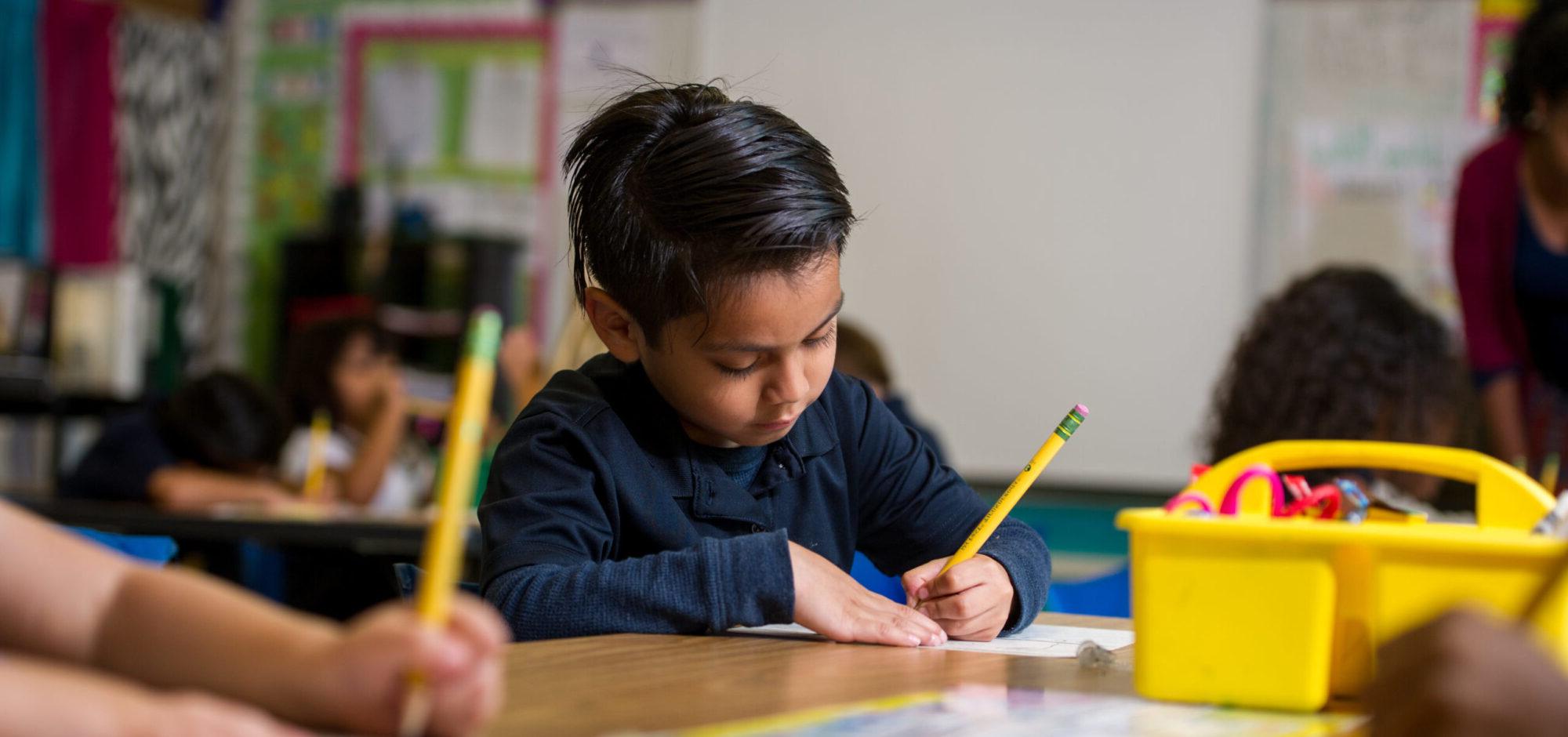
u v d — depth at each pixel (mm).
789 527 1072
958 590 887
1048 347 4699
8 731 368
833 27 4961
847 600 843
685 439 1038
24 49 4988
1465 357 2203
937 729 527
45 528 519
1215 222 4562
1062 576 4145
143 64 5398
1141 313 4617
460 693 430
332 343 3426
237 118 5727
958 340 4781
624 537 1012
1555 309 2098
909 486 1153
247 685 448
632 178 954
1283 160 4508
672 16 5223
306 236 5363
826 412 1128
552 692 586
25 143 5004
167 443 2896
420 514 2545
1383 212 4430
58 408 3896
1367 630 596
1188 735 540
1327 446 824
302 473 3305
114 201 5273
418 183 5535
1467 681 401
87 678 398
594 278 992
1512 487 765
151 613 485
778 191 906
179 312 5172
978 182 4793
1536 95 2025
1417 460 794
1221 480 814
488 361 441
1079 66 4695
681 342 929
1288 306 1384
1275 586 597
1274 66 4516
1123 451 4605
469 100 5484
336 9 5641
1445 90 4375
